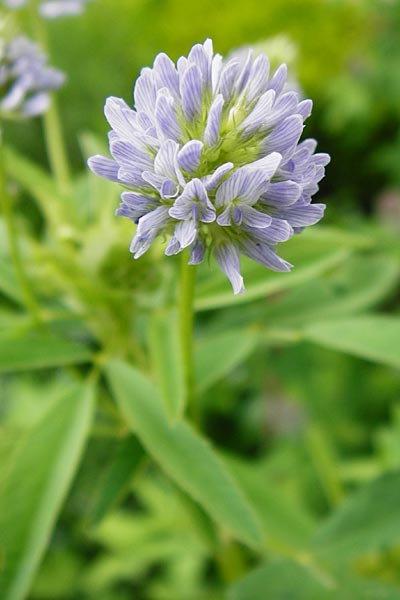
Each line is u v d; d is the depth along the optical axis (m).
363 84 0.47
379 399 0.31
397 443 0.23
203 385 0.18
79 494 0.30
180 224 0.14
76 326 0.20
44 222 0.30
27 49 0.18
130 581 0.30
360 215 0.45
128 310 0.19
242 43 0.47
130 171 0.14
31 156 0.38
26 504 0.16
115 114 0.14
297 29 0.47
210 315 0.22
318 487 0.29
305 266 0.18
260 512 0.19
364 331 0.18
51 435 0.17
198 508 0.19
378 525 0.18
